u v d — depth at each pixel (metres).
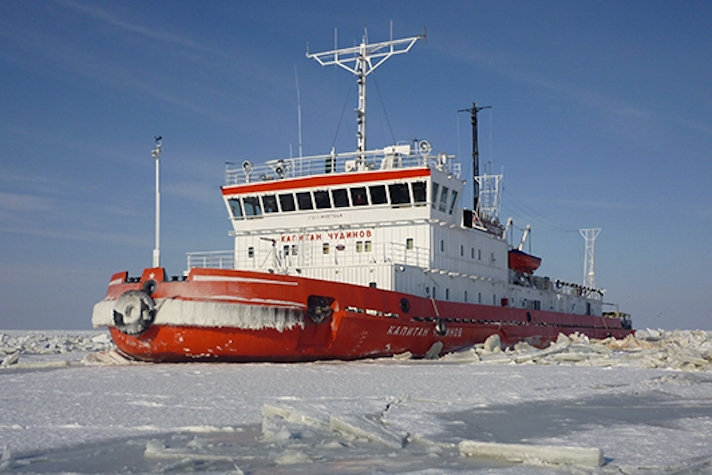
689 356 29.92
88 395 18.08
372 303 27.30
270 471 10.85
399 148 32.59
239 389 18.98
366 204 31.38
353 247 31.44
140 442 12.75
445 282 33.28
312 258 31.77
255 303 24.27
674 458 11.77
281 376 21.75
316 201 31.91
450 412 16.55
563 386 21.97
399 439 12.99
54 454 11.87
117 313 24.20
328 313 26.11
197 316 23.77
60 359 33.16
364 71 34.53
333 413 15.43
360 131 34.25
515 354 33.34
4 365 28.33
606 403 18.59
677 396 20.06
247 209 33.38
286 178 32.75
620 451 12.33
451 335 32.53
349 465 11.27
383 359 29.09
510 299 42.25
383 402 17.34
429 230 30.89
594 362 30.53
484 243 38.28
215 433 13.60
